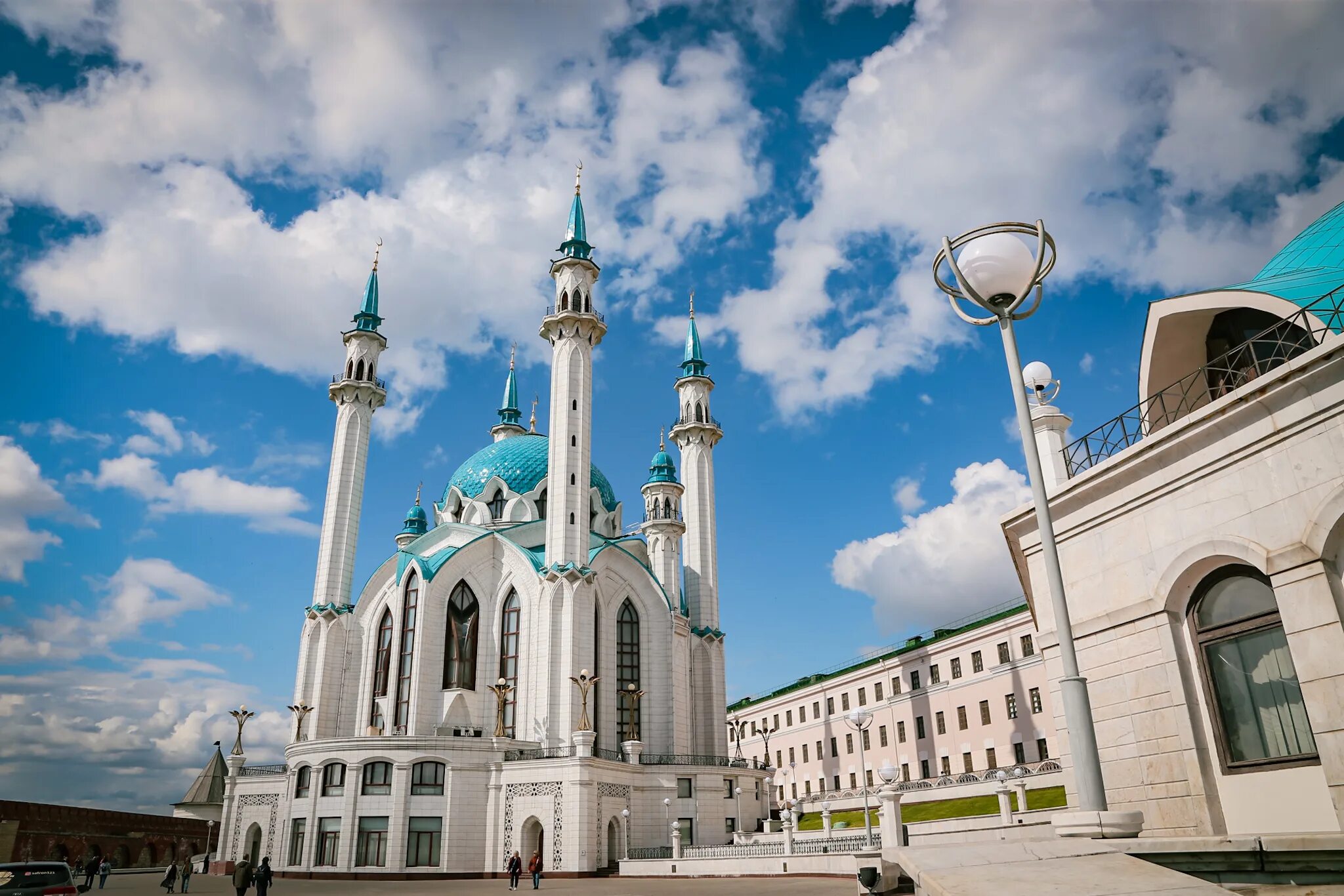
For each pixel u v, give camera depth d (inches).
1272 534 688.4
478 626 2886.3
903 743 3358.8
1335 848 431.2
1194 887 376.5
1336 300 922.7
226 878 2650.1
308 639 2999.5
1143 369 1176.8
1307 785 674.8
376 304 3481.8
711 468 3580.2
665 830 2581.2
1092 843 474.9
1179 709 766.5
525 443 3599.9
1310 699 650.8
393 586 2955.2
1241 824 718.5
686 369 3713.1
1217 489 740.7
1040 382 1325.0
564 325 3065.9
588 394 3034.0
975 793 2485.2
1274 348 984.9
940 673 3240.7
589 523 2881.4
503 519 3348.9
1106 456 888.9
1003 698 2923.2
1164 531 792.3
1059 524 925.2
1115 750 824.3
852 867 1760.6
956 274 650.8
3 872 1004.6
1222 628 752.3
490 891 1857.8
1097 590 866.8
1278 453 689.0
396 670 2812.5
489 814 2389.3
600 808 2368.4
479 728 2701.8
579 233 3250.5
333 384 3284.9
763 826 2849.4
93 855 3159.5
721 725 3184.1
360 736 2615.7
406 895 1784.0
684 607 3496.6
